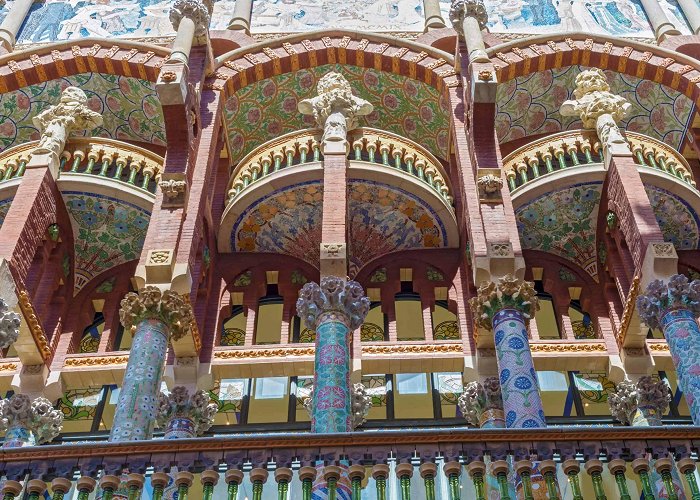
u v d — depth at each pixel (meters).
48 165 14.04
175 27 15.62
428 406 14.16
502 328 11.15
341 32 16.48
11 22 18.03
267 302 15.58
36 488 7.18
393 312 14.83
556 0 18.84
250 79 16.02
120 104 16.78
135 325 11.20
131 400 10.05
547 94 16.69
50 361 13.95
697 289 11.23
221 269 15.15
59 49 16.25
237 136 16.67
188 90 14.12
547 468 7.34
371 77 16.53
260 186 14.57
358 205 15.01
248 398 13.91
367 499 8.89
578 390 14.09
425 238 15.46
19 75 16.06
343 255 11.86
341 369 10.15
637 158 15.03
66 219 14.85
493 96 13.84
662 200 14.88
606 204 14.59
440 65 15.88
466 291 14.71
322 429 9.38
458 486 7.23
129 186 14.52
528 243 15.62
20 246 12.79
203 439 7.46
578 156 14.99
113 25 18.41
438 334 14.93
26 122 16.81
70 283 15.09
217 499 8.35
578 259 15.59
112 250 15.42
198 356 13.48
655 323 11.37
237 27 17.78
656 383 13.03
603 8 18.66
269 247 15.49
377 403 13.90
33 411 12.67
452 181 15.90
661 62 16.08
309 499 7.14
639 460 7.34
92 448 7.43
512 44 16.12
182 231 12.59
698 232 15.27
